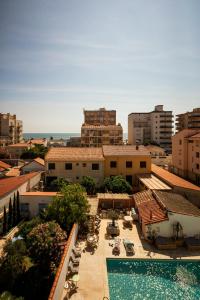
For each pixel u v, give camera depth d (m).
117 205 37.75
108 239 28.25
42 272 21.05
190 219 27.58
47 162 46.84
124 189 41.16
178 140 61.31
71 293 18.84
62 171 47.06
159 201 31.33
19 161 71.62
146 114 139.38
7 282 19.70
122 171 48.47
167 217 27.61
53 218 28.34
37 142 114.81
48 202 34.19
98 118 131.88
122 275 21.94
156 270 22.78
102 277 21.00
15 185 35.03
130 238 28.67
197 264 23.89
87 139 98.69
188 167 56.97
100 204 37.72
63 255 20.34
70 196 28.91
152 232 27.62
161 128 132.50
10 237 27.62
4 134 121.44
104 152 49.84
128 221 32.06
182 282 21.06
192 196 38.31
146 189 41.50
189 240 26.89
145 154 48.94
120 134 98.62
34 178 42.84
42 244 21.14
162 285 20.62
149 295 19.36
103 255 24.64
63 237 22.53
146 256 24.58
